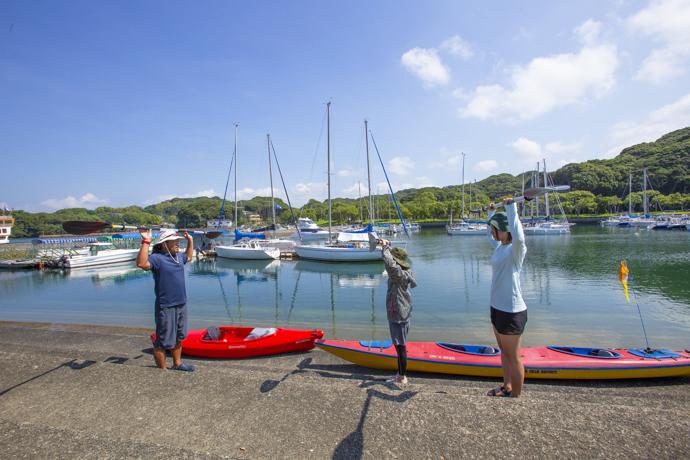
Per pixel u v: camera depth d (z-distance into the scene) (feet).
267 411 11.09
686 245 109.50
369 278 71.82
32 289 63.62
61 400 12.10
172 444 9.58
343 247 94.02
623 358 19.84
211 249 107.65
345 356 21.61
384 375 20.34
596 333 33.76
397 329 14.89
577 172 381.19
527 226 182.60
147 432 10.16
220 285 64.90
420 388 14.98
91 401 11.99
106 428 10.41
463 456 8.86
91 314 43.52
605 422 10.05
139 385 12.98
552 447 9.09
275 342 23.61
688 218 191.62
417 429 9.96
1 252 100.73
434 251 117.29
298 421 10.53
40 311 45.39
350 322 39.14
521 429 9.83
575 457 8.71
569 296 49.88
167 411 11.25
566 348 21.44
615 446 9.07
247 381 13.10
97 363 15.05
